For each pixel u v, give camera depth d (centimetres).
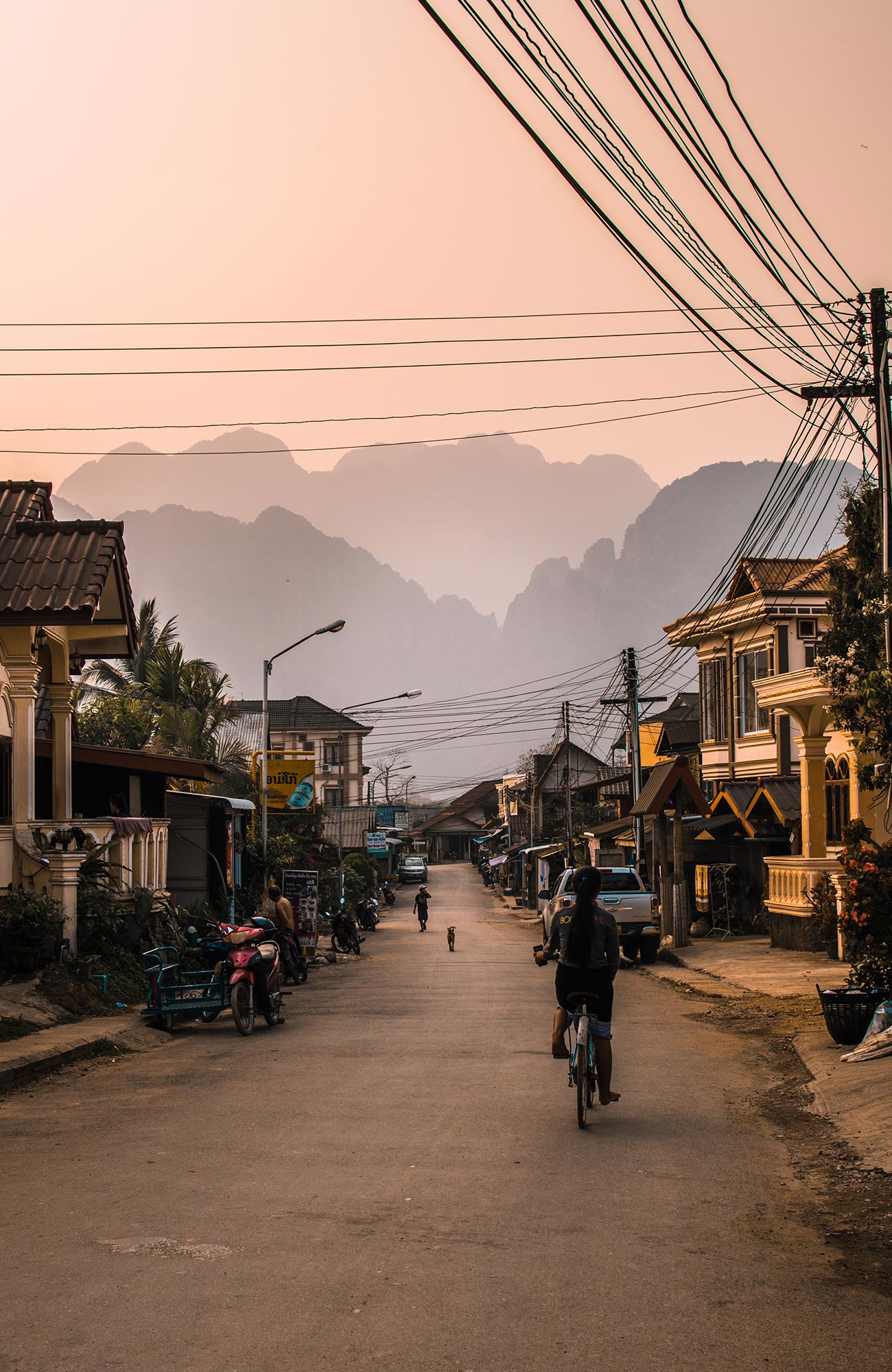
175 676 4341
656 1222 629
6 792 1592
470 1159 758
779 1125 895
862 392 1480
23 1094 1021
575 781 8481
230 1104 954
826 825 2373
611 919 913
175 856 2691
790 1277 547
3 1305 491
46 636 1778
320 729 8462
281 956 2111
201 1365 433
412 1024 1496
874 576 1382
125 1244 575
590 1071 901
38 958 1470
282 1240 582
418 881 9325
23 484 1781
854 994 1206
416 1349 453
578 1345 461
